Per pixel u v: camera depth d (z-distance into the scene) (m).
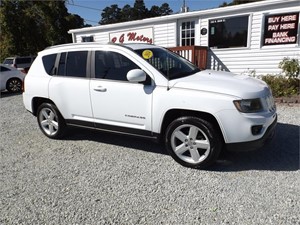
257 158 3.84
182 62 4.48
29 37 25.31
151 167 3.74
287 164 3.61
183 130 3.68
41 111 5.07
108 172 3.66
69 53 4.59
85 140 4.94
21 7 25.28
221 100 3.30
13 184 3.48
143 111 3.82
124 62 3.99
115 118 4.11
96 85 4.17
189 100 3.45
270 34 9.20
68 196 3.13
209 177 3.40
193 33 10.97
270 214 2.63
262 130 3.38
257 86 3.59
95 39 14.10
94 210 2.85
